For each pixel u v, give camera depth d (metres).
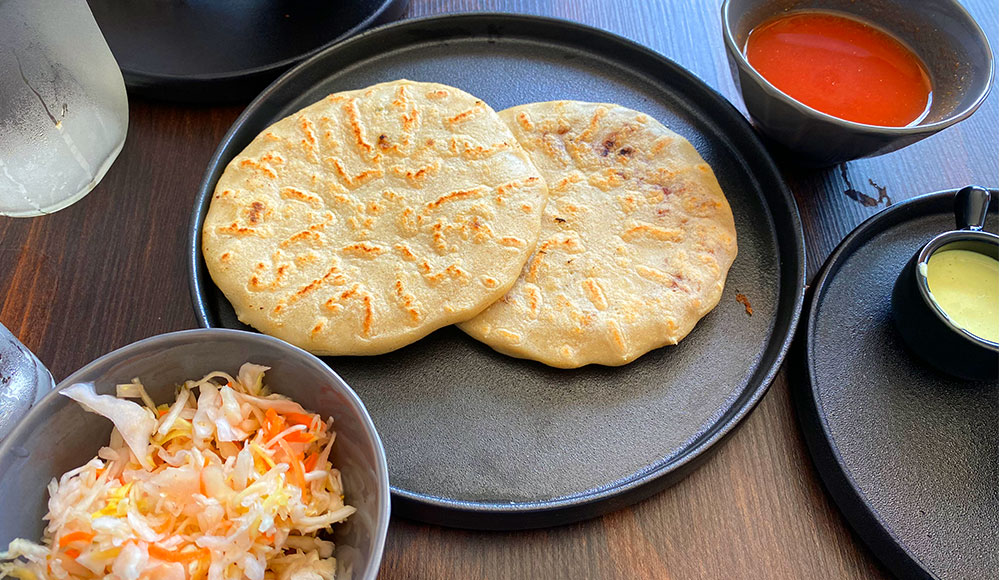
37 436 0.19
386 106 0.31
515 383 0.27
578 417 0.26
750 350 0.28
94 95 0.29
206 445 0.21
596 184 0.30
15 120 0.27
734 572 0.24
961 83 0.30
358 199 0.29
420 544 0.24
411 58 0.36
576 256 0.28
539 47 0.36
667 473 0.24
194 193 0.32
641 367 0.27
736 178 0.32
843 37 0.33
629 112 0.32
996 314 0.27
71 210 0.31
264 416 0.21
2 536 0.19
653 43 0.38
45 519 0.20
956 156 0.35
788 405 0.28
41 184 0.29
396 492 0.23
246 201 0.28
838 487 0.25
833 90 0.32
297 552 0.20
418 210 0.28
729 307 0.29
